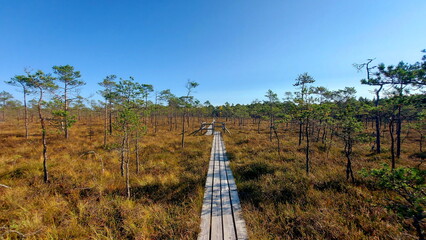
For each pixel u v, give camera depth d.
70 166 7.21
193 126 27.42
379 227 3.28
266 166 7.06
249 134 17.53
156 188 5.54
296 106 6.71
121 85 5.84
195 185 5.62
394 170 2.38
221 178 6.36
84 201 4.60
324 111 6.38
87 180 5.95
